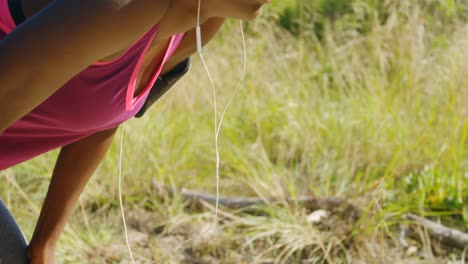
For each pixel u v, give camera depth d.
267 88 5.49
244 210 4.21
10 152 2.17
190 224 4.10
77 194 2.49
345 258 3.85
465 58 5.05
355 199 4.15
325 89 5.40
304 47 6.21
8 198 4.06
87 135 2.26
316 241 3.82
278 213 4.05
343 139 4.84
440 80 5.05
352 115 5.02
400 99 5.00
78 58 1.66
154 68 2.13
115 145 4.52
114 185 4.34
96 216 4.18
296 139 4.90
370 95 5.16
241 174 4.68
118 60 1.86
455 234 3.93
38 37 1.63
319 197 4.31
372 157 4.62
